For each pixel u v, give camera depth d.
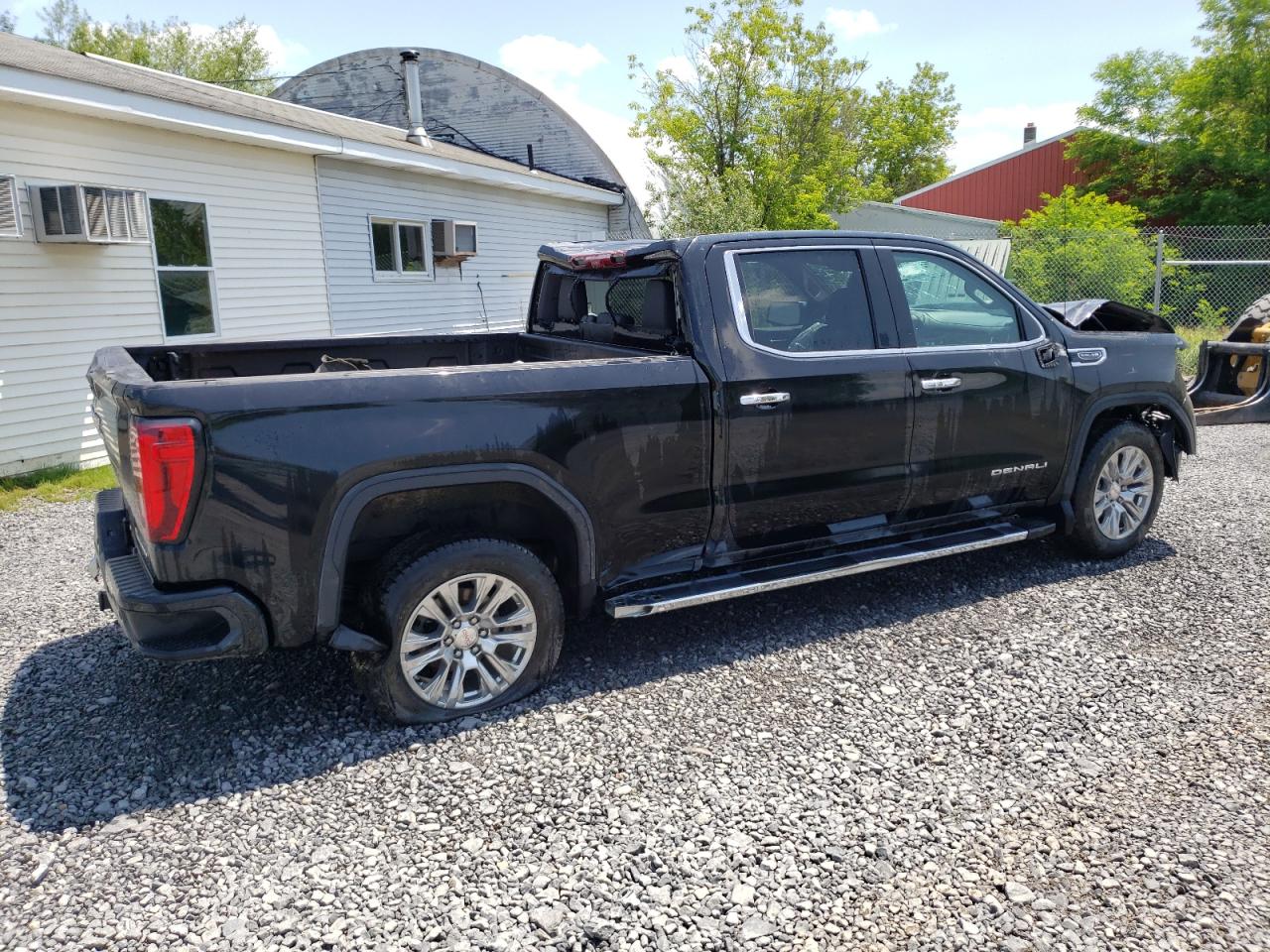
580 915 2.38
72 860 2.60
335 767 3.09
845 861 2.58
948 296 4.43
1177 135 26.42
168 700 3.60
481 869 2.56
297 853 2.63
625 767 3.07
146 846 2.67
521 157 19.53
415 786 2.97
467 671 3.46
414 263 13.62
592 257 4.35
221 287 10.12
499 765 3.10
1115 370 4.83
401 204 13.06
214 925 2.34
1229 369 8.86
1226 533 5.52
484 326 15.39
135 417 2.82
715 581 3.90
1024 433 4.55
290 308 11.20
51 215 7.94
